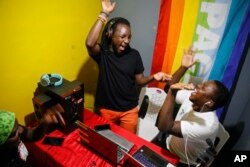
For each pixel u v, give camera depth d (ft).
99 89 6.17
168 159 4.72
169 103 4.56
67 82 5.41
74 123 5.37
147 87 7.47
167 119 4.54
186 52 5.97
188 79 6.93
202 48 6.49
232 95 6.57
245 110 6.18
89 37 5.43
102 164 4.54
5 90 5.06
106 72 5.87
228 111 6.86
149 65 8.01
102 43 5.86
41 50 5.55
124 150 4.53
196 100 4.65
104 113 6.38
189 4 6.23
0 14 4.42
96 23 5.42
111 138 5.00
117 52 5.79
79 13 6.28
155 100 7.29
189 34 6.56
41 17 5.24
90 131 4.59
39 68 5.68
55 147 4.90
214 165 6.82
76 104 5.23
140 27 7.48
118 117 6.47
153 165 4.32
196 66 6.68
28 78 5.49
